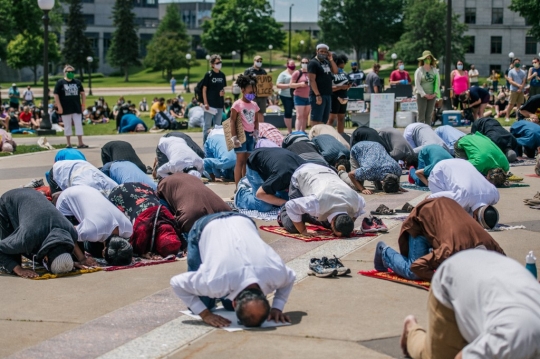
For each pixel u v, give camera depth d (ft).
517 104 80.94
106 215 27.66
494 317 13.48
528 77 80.23
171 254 28.25
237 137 40.24
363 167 39.83
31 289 24.54
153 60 329.93
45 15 83.82
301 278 24.84
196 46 434.71
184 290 20.03
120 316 21.61
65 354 18.70
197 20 501.15
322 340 19.02
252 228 20.66
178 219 28.78
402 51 264.72
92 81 334.24
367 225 31.17
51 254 25.85
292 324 20.27
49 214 26.27
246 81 40.01
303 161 34.19
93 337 19.90
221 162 44.37
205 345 18.83
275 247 29.01
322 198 29.96
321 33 322.75
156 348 18.80
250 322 19.47
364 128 44.16
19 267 26.13
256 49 375.66
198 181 29.84
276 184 33.22
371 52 368.48
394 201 37.96
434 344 15.23
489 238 21.59
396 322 20.33
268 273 19.70
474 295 14.02
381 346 18.54
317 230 31.48
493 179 40.91
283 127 80.84
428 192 40.11
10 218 26.89
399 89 82.43
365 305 21.84
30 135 84.69
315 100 52.19
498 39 263.08
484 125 51.29
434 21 257.75
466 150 41.98
